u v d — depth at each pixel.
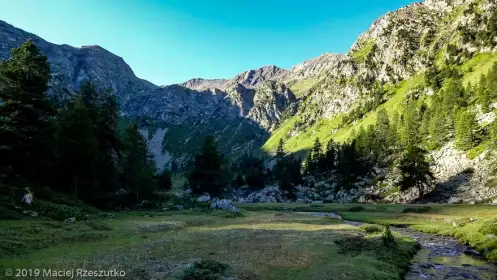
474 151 99.81
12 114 45.81
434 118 125.88
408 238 38.69
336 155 159.62
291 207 92.81
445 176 98.56
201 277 19.36
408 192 99.75
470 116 105.06
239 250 29.05
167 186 145.62
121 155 80.56
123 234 35.06
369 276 22.05
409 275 24.70
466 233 40.16
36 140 49.16
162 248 28.80
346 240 34.19
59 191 53.88
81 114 59.47
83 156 57.66
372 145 144.62
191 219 52.59
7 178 45.50
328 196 125.19
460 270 26.00
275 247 30.72
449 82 154.00
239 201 128.62
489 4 189.50
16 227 29.31
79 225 35.84
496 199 73.44
